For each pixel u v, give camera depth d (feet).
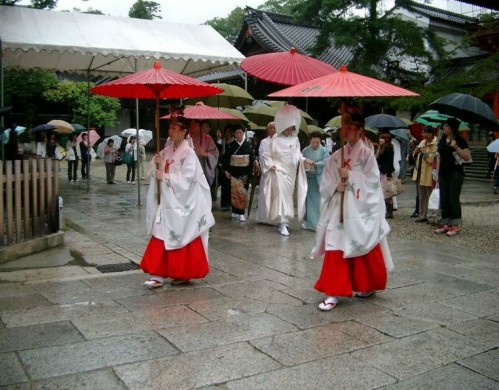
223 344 12.34
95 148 105.50
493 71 62.54
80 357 11.46
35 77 72.33
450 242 25.57
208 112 29.14
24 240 21.65
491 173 62.39
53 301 15.38
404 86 66.18
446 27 87.10
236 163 30.58
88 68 46.11
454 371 11.09
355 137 14.97
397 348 12.28
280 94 15.17
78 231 27.43
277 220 26.73
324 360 11.56
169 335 12.83
